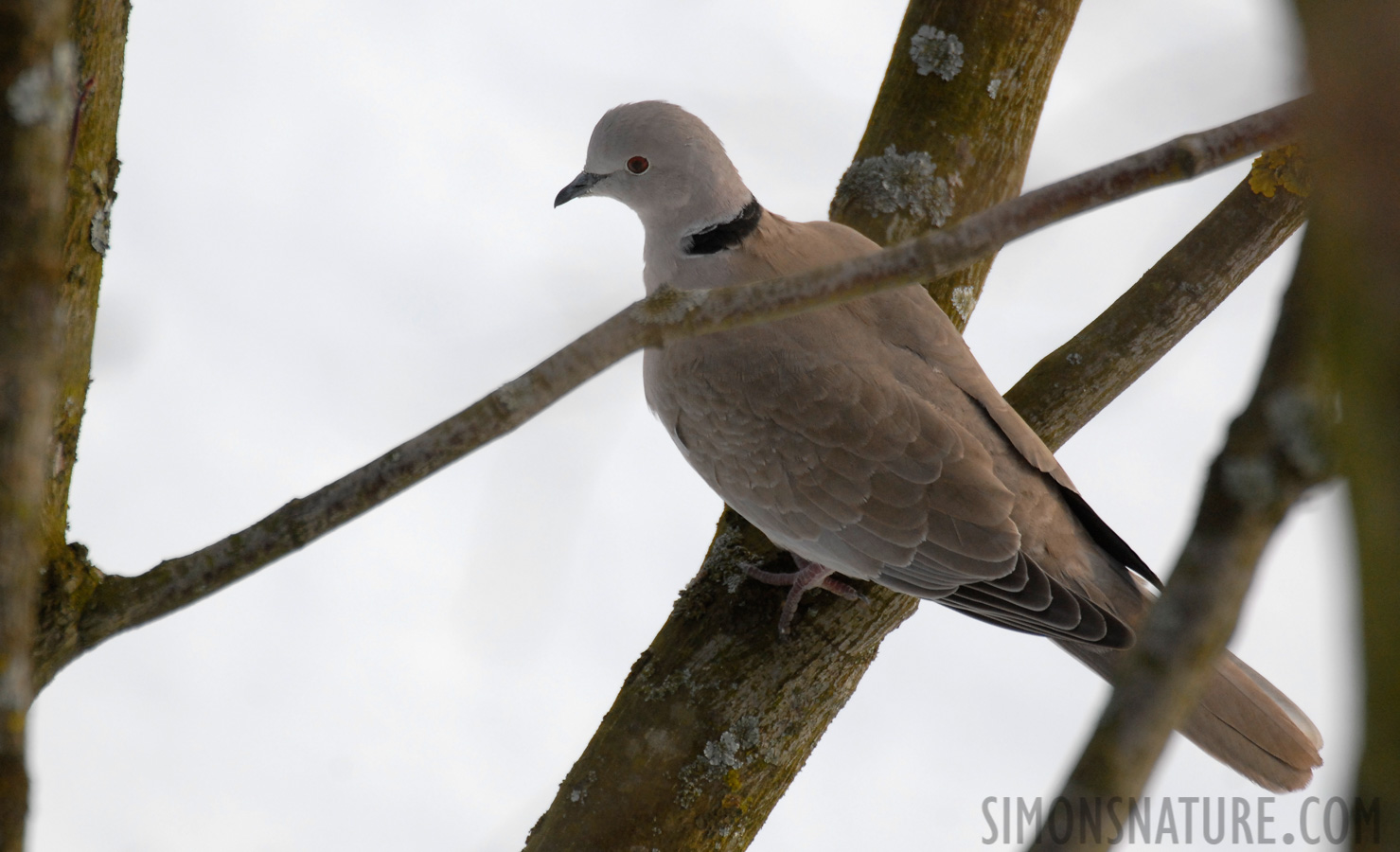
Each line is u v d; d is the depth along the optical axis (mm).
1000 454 7824
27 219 3273
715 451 8211
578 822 6855
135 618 5195
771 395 7930
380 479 4797
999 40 8820
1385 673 2084
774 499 7953
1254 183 7551
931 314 8188
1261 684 7551
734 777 6906
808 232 8578
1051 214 4238
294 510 4973
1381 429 2006
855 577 7719
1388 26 1914
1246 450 3146
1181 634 3113
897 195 8695
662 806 6848
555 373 4574
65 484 5398
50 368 3324
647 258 9117
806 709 7207
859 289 4367
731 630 7344
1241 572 3127
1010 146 8914
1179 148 4164
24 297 3264
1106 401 8086
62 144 3371
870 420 7773
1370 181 1941
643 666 7305
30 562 3295
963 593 7598
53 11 3301
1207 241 7762
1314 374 3129
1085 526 8078
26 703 3271
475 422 4668
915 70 8953
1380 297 1957
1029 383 8156
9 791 3193
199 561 5117
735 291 4473
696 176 8633
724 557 7855
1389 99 1914
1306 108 2061
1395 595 2041
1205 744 7352
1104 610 7500
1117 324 7980
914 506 7672
